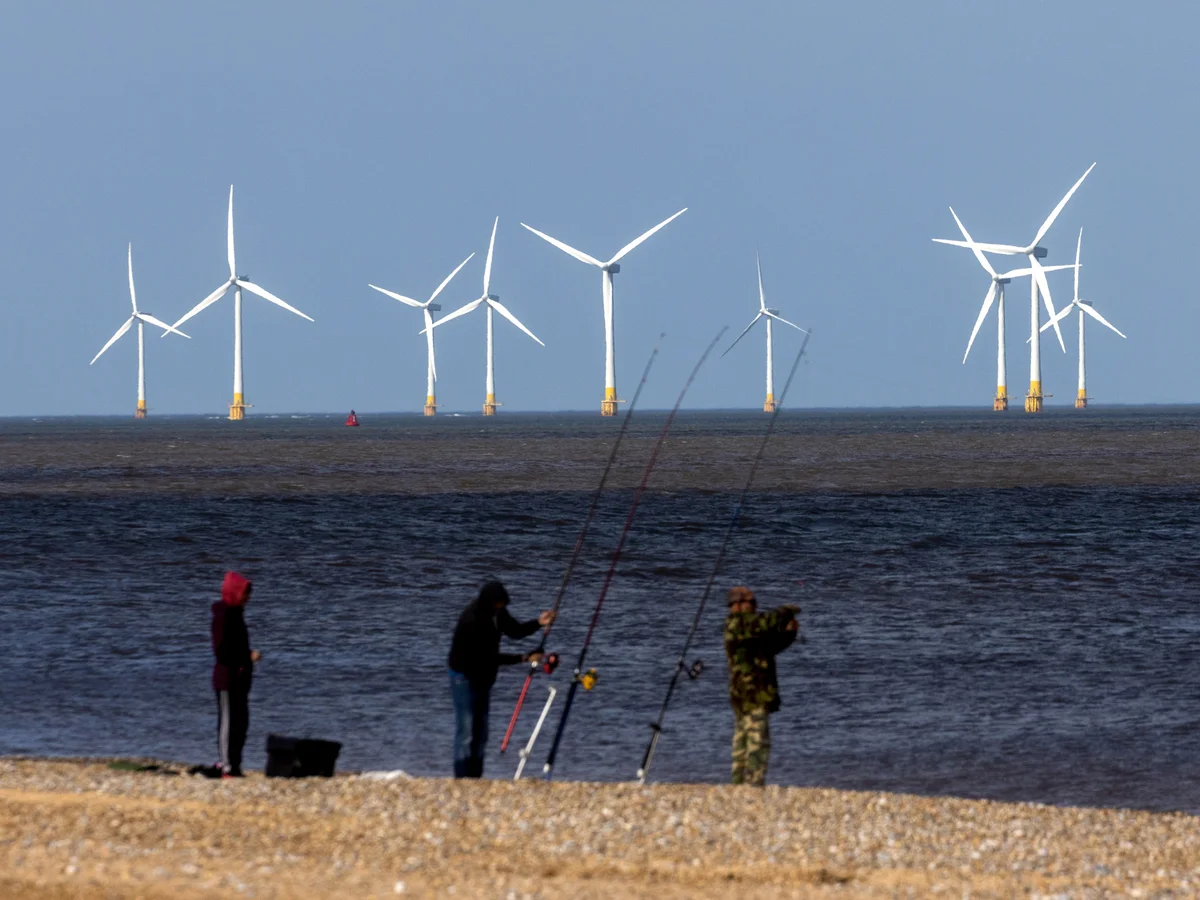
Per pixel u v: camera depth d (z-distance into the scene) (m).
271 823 52.94
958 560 181.50
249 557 183.50
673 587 155.62
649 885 46.47
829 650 113.25
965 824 56.50
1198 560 179.75
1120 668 105.19
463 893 44.59
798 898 45.38
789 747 80.81
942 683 99.38
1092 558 182.88
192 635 120.62
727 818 54.81
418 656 110.38
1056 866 51.12
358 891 44.66
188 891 44.19
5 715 88.12
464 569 171.00
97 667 105.44
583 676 66.19
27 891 44.16
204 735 83.00
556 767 75.81
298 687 97.62
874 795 60.72
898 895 46.19
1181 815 62.97
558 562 179.12
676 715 89.38
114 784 60.50
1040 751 79.75
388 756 77.75
